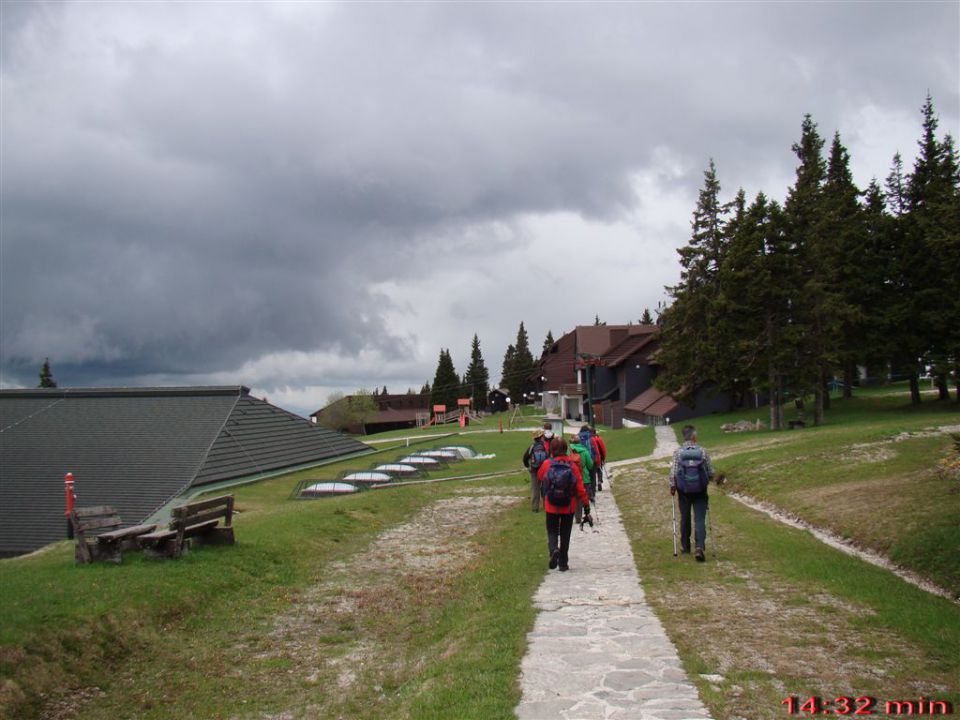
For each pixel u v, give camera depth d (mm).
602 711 6277
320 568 14742
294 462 39719
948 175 45344
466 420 92938
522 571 13086
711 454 31656
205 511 14445
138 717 8188
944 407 42719
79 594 10477
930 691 6621
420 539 18297
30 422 37406
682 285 55906
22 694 8070
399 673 9188
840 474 21500
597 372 80875
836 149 53875
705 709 6273
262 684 9094
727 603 9984
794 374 42750
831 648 7910
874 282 43938
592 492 19781
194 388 41031
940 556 12328
